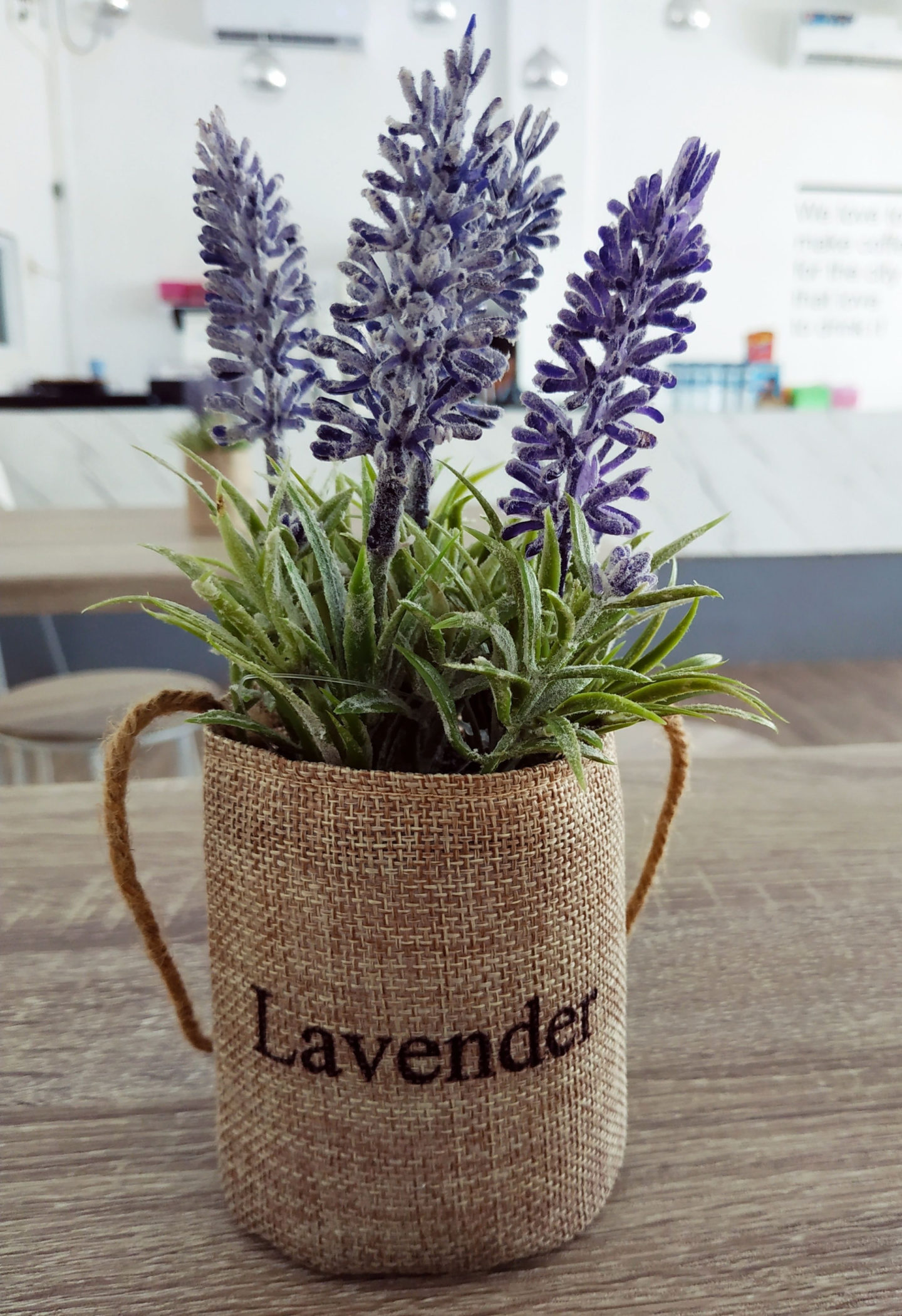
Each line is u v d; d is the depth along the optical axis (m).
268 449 0.34
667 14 3.71
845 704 2.71
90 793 0.71
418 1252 0.33
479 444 1.99
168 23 3.79
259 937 0.33
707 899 0.57
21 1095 0.42
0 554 1.40
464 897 0.31
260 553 0.33
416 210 0.25
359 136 3.95
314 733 0.32
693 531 0.33
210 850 0.34
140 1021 0.47
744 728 1.60
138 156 3.90
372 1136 0.32
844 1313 0.32
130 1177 0.38
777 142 4.26
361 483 0.36
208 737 0.35
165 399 2.62
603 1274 0.33
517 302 0.30
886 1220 0.36
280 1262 0.34
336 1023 0.32
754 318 4.46
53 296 3.82
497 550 0.29
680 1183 0.38
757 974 0.50
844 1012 0.47
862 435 2.51
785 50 4.12
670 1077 0.43
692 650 2.99
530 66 3.67
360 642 0.31
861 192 4.38
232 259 0.32
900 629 3.07
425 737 0.35
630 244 0.27
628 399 0.28
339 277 3.70
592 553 0.28
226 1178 0.36
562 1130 0.34
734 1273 0.34
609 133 4.11
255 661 0.32
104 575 1.26
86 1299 0.33
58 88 3.75
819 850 0.62
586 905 0.34
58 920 0.55
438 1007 0.32
